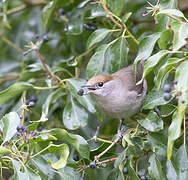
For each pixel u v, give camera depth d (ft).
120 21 35.19
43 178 28.99
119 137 32.01
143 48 30.37
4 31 48.62
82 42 42.19
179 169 28.89
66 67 40.37
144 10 40.60
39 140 28.58
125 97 36.68
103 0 34.86
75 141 29.53
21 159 28.58
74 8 40.04
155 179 29.78
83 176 31.30
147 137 31.22
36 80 40.86
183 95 25.03
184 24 27.20
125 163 31.55
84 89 36.09
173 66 28.07
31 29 47.52
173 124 26.00
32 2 47.57
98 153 32.65
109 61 36.17
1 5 40.70
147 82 37.22
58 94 37.42
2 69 47.01
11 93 34.99
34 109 40.93
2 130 29.99
